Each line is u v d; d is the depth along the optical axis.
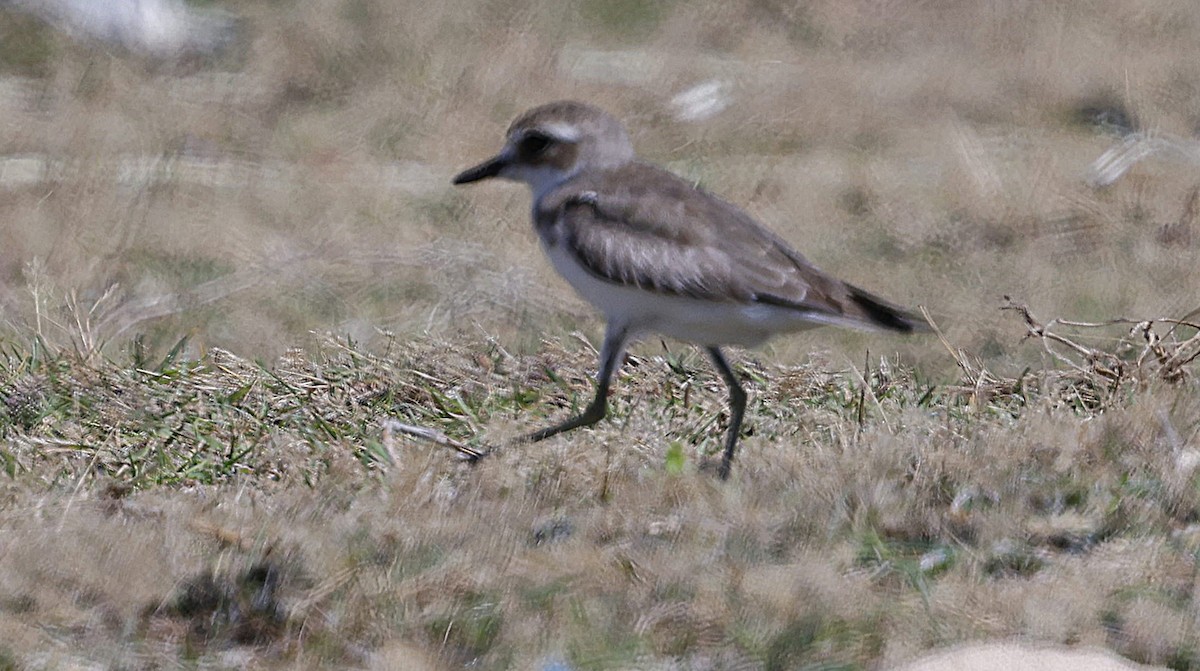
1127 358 14.49
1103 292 16.83
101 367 13.32
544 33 24.11
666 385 12.98
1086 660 8.60
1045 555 9.77
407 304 16.92
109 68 23.00
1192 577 9.38
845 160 20.55
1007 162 20.14
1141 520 10.03
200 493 11.10
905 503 10.23
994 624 9.02
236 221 18.84
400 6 23.88
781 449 11.49
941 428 11.62
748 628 9.02
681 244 11.27
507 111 22.19
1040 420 11.42
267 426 12.18
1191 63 22.38
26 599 9.70
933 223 18.50
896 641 8.84
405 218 19.23
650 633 9.07
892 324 11.27
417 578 9.59
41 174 19.97
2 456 11.74
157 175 20.02
